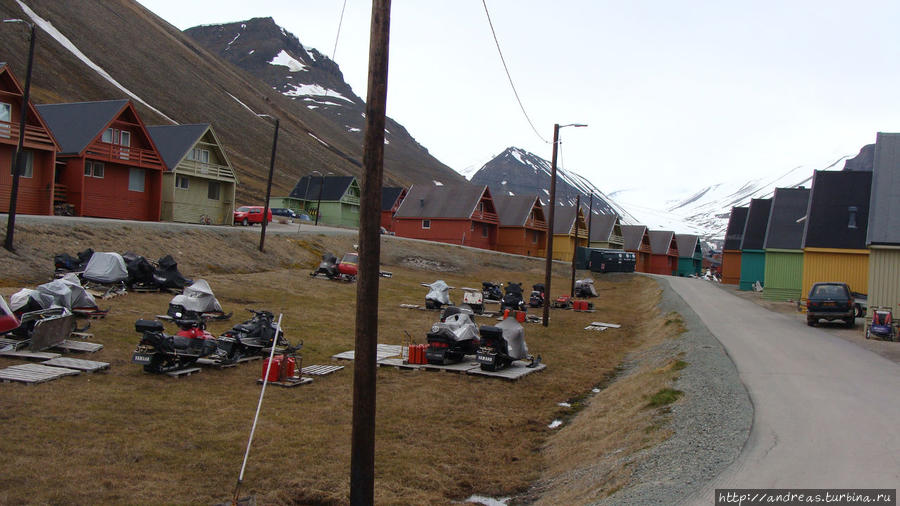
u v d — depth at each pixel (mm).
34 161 36562
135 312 21781
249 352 18438
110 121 41938
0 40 111938
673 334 24422
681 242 103938
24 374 13930
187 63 187875
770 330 24422
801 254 39125
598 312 37812
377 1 8453
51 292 18531
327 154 183000
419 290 39438
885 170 25938
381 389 16516
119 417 12180
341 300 31047
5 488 8703
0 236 26219
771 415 11273
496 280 52531
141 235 33594
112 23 173625
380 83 8484
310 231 52438
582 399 17078
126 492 9070
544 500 10000
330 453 11406
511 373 18875
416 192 73438
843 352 18875
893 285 24125
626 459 10461
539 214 77062
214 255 35875
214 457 10773
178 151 49344
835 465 8492
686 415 12062
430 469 11258
